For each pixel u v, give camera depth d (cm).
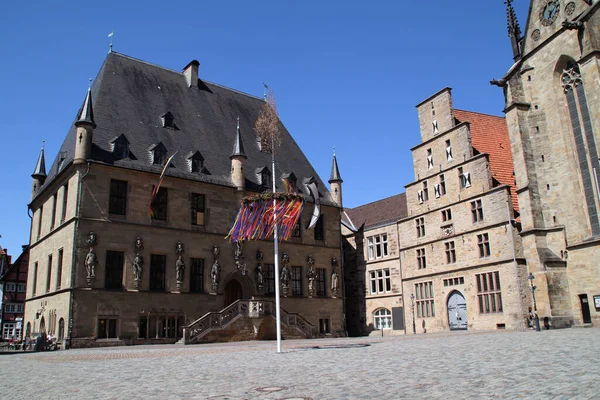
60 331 3628
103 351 2911
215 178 4512
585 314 3391
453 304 4391
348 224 5878
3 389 1223
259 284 4556
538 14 3834
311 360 1784
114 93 4450
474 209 4234
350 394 947
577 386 902
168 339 3912
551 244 3569
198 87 5322
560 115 3638
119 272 3812
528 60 3922
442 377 1122
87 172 3766
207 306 4181
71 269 3584
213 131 4981
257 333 4012
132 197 3966
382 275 5284
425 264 4741
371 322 5350
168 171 4188
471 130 4706
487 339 2545
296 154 5691
